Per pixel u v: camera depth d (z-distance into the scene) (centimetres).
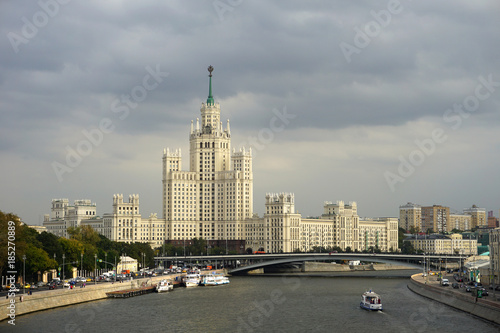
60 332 19938
